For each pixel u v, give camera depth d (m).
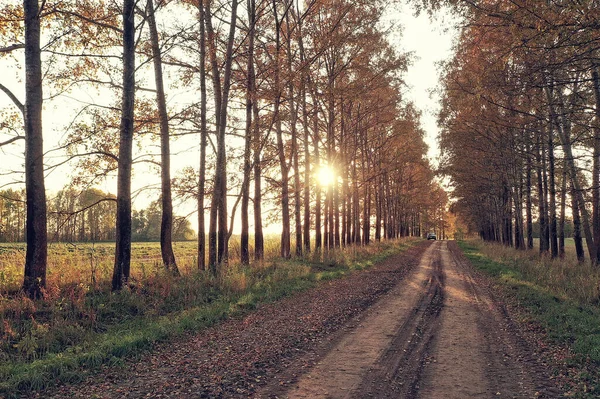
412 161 36.66
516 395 5.63
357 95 22.69
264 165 22.70
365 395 5.72
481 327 9.65
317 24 22.98
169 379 6.41
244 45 20.53
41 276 10.50
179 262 19.44
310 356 7.51
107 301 10.72
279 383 6.20
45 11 12.66
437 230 129.75
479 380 6.23
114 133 15.63
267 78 19.52
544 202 24.50
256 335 8.91
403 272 21.84
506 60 10.51
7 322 8.12
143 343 8.03
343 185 34.72
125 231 12.23
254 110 21.92
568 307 11.11
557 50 10.73
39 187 10.69
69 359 6.85
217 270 15.54
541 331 9.02
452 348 7.96
